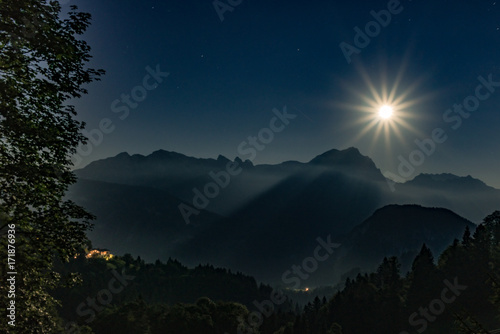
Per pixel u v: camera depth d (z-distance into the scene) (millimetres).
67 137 17750
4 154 16484
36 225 17469
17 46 16234
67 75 17422
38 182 16688
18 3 15656
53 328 18812
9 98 16172
